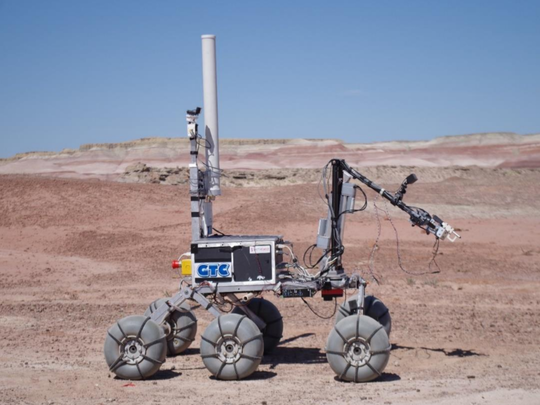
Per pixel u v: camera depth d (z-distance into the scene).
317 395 9.09
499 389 9.25
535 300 18.06
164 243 32.41
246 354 9.97
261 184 85.81
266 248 10.33
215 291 10.38
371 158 159.12
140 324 10.19
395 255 28.44
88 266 26.64
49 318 16.05
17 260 27.95
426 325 14.43
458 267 25.33
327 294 10.62
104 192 43.88
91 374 10.59
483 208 46.22
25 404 8.76
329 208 10.87
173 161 169.25
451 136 171.25
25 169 173.00
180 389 9.58
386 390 9.34
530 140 163.38
